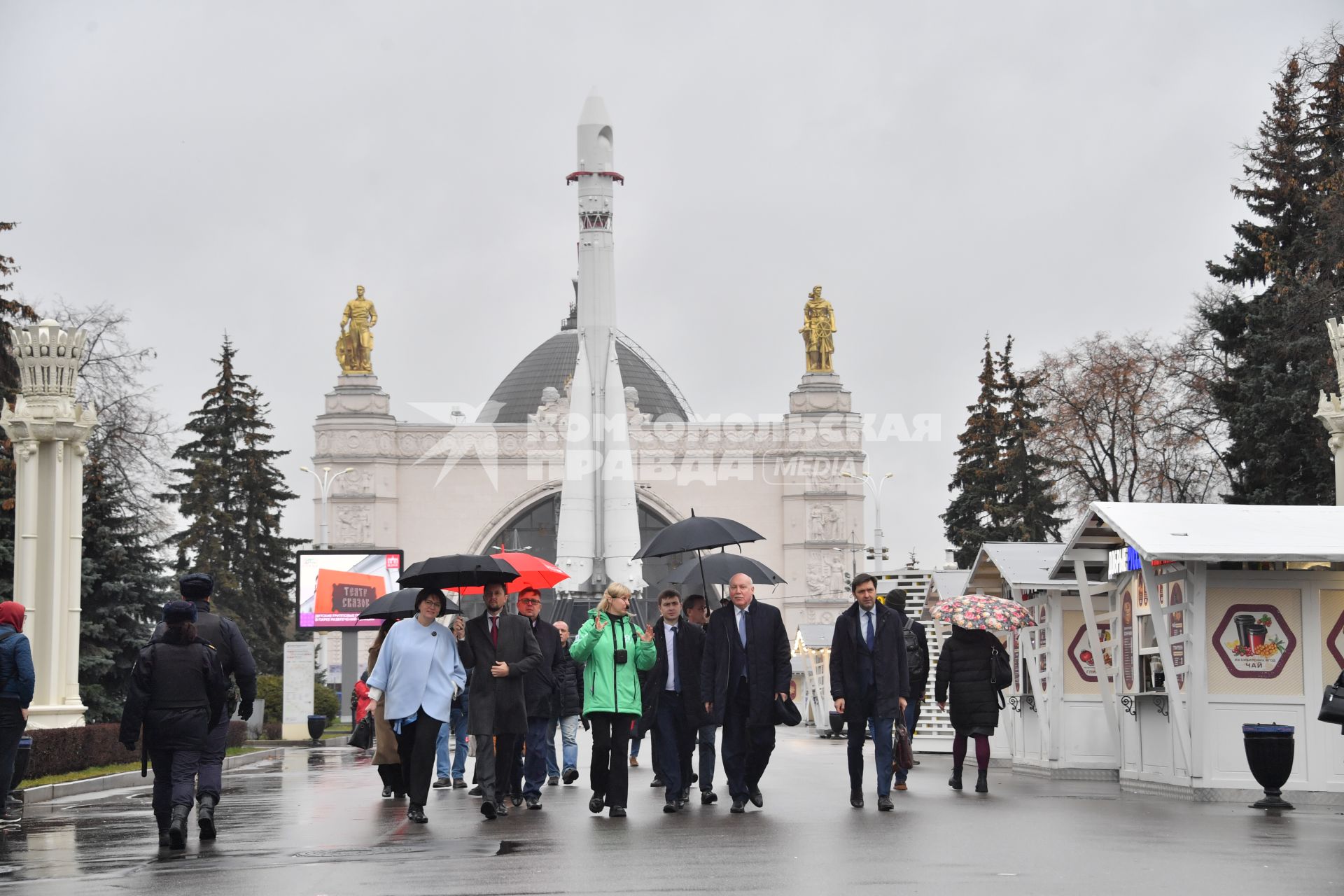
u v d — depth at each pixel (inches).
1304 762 696.4
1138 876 415.2
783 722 632.4
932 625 1441.9
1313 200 1847.9
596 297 3363.7
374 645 762.8
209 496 3031.5
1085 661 901.2
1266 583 707.4
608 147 3358.8
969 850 478.9
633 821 600.7
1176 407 2134.6
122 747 1109.1
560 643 855.1
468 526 3865.7
